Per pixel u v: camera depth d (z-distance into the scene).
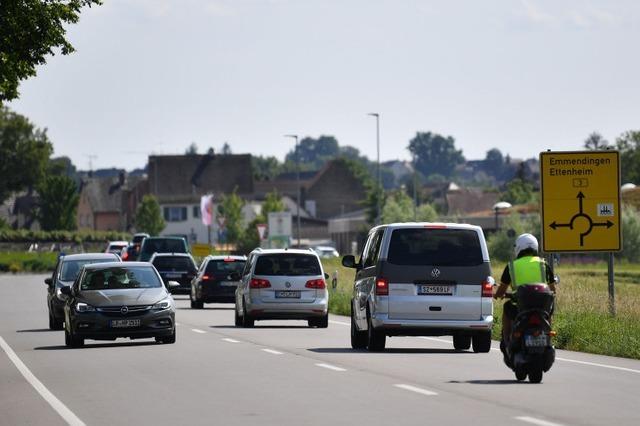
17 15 86.44
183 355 64.44
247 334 82.56
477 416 37.94
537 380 48.12
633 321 76.50
